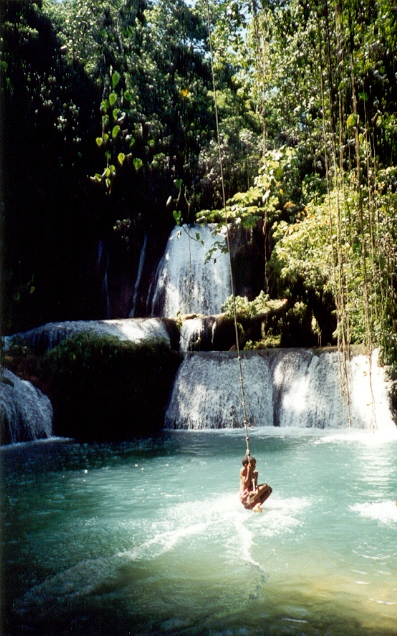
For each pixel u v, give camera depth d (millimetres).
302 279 23531
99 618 5332
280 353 21234
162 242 29969
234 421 20906
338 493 10219
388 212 10266
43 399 19797
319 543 7434
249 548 7305
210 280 27344
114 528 8438
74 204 27359
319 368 19969
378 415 18047
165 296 28422
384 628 4938
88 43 29188
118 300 29312
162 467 13297
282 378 20781
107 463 14008
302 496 10070
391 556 6875
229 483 11477
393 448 14883
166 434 19859
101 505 9867
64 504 9961
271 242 26469
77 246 28031
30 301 25375
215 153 31000
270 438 17562
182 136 33062
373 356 18516
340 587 5918
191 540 7734
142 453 15531
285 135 28672
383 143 9570
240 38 13484
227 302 24484
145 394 21391
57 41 28250
